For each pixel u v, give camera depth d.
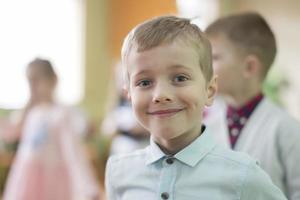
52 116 2.71
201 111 0.98
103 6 5.26
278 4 5.55
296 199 1.25
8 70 4.63
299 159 1.26
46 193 2.63
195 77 0.95
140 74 0.94
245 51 1.43
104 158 4.66
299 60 5.48
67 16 5.11
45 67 2.82
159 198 1.00
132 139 3.30
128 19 5.11
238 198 0.96
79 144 2.79
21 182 2.65
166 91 0.92
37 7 4.88
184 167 1.00
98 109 5.28
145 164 1.06
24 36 4.78
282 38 5.55
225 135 1.45
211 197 0.97
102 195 3.53
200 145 1.01
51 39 5.00
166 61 0.92
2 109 4.53
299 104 5.29
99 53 5.29
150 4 4.93
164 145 1.03
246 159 0.99
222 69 1.43
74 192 2.68
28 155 2.67
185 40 0.95
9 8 4.67
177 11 4.95
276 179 1.29
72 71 5.18
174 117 0.94
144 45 0.93
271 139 1.31
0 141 3.80
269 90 3.99
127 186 1.08
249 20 1.46
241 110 1.43
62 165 2.67
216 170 0.99
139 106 0.96
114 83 3.99
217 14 5.68
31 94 2.84
